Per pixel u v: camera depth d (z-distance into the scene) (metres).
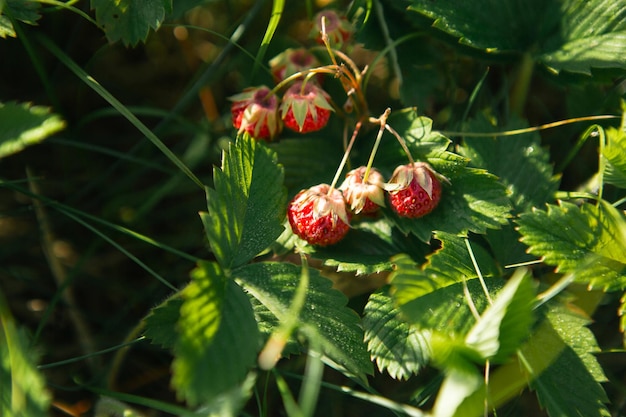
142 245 0.36
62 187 0.36
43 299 0.35
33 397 0.26
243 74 0.36
